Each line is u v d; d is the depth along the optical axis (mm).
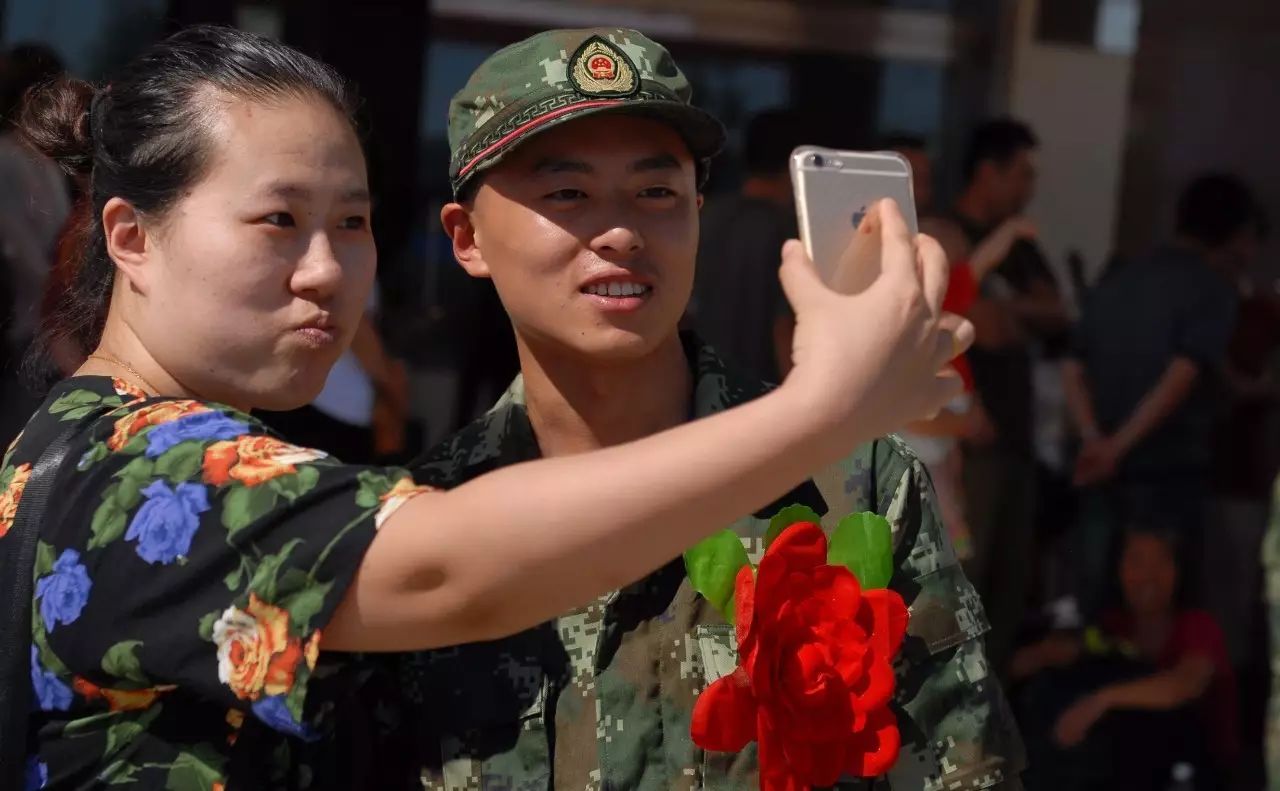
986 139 4598
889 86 5273
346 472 1272
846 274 1325
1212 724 4148
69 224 1814
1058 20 5426
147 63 1450
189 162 1386
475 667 1668
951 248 4121
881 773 1622
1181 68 5531
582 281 1604
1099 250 5582
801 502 1746
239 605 1254
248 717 1378
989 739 1699
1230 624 5016
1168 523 4484
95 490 1347
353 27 4379
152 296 1421
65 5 4047
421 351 4836
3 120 2006
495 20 4859
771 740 1593
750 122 4438
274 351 1413
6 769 1362
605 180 1596
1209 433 4988
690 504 1153
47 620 1341
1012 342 4441
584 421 1743
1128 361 4969
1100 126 5520
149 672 1298
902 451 1769
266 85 1414
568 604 1206
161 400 1401
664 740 1662
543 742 1655
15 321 3131
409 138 4492
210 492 1290
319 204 1413
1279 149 5551
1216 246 5016
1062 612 4758
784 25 5141
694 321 4383
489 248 1668
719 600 1646
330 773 1505
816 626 1610
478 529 1174
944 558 1747
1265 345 5262
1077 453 5117
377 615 1235
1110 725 4105
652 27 5031
